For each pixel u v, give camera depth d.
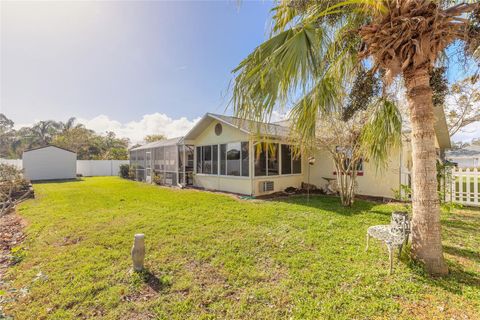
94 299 2.73
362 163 9.36
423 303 2.46
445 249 3.84
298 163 11.37
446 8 2.35
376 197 8.86
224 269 3.38
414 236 3.16
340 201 8.16
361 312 2.36
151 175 15.91
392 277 2.94
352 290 2.72
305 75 2.01
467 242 4.15
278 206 7.36
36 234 5.04
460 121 10.34
